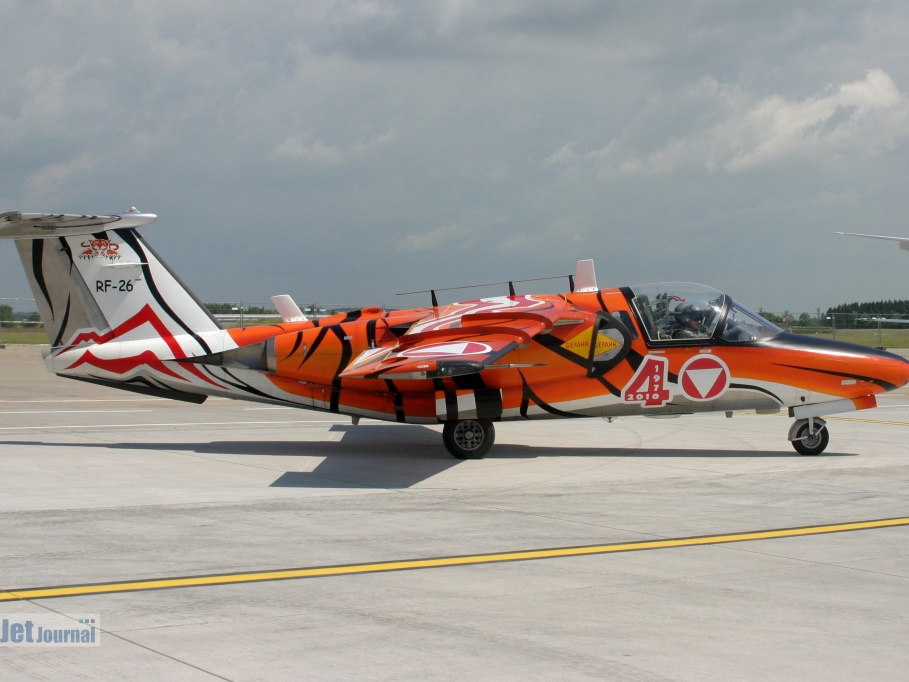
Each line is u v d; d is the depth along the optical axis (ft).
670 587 22.90
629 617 20.38
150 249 50.78
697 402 47.98
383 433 58.85
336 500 35.40
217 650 18.02
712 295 49.16
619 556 26.20
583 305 48.93
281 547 27.14
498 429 61.52
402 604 21.31
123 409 75.36
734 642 18.72
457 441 47.52
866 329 146.30
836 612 20.85
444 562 25.41
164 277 50.85
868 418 70.49
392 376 39.68
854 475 41.93
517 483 39.73
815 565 25.20
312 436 57.26
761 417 69.77
